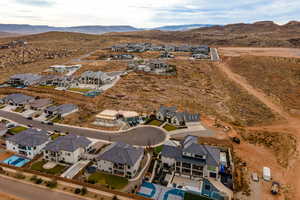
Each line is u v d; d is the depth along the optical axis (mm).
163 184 45281
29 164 51719
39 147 55875
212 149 51000
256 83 118875
